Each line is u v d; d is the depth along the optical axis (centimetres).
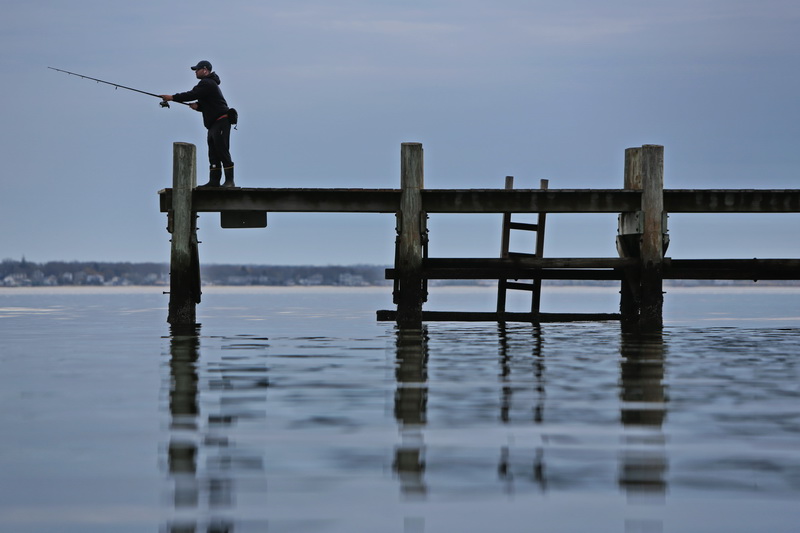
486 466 962
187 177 2883
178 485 896
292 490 880
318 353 2178
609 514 810
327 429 1153
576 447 1046
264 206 2891
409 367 1855
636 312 3222
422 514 812
